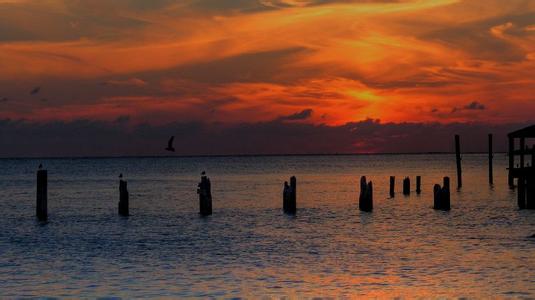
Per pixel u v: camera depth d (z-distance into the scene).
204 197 60.38
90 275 32.75
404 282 30.45
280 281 31.00
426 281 30.53
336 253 38.62
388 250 39.38
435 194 64.25
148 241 44.69
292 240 44.56
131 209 68.56
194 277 32.06
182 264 35.59
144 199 82.81
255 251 39.88
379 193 89.50
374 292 28.67
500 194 85.06
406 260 35.88
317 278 31.58
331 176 157.00
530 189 60.72
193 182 128.25
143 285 30.36
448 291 28.61
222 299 27.75
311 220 56.91
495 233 46.41
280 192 95.94
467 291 28.52
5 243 44.06
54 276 32.56
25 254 39.25
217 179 141.00
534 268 32.97
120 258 37.66
